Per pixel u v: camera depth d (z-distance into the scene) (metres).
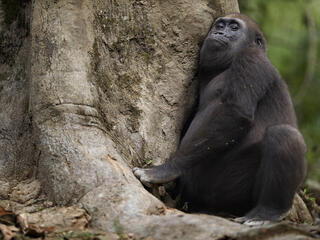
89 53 12.65
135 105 13.22
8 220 10.75
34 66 12.53
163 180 12.52
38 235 10.06
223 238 9.64
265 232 9.60
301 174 12.84
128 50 13.46
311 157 24.47
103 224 10.75
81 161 11.62
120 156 12.26
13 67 13.45
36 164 12.36
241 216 13.86
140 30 13.66
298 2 27.91
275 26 27.67
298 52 27.91
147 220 10.59
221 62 14.14
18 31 13.48
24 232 10.17
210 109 13.51
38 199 11.87
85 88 12.30
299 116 27.48
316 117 27.47
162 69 13.84
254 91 13.34
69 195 11.45
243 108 13.08
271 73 13.84
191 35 14.22
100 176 11.43
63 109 12.05
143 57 13.64
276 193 12.72
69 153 11.74
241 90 13.21
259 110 13.77
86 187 11.37
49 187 11.86
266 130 13.00
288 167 12.62
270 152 12.77
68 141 11.84
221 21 14.51
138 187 11.48
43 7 12.67
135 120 13.13
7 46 13.52
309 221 15.66
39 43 12.55
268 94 13.88
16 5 13.52
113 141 12.61
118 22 13.38
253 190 13.30
